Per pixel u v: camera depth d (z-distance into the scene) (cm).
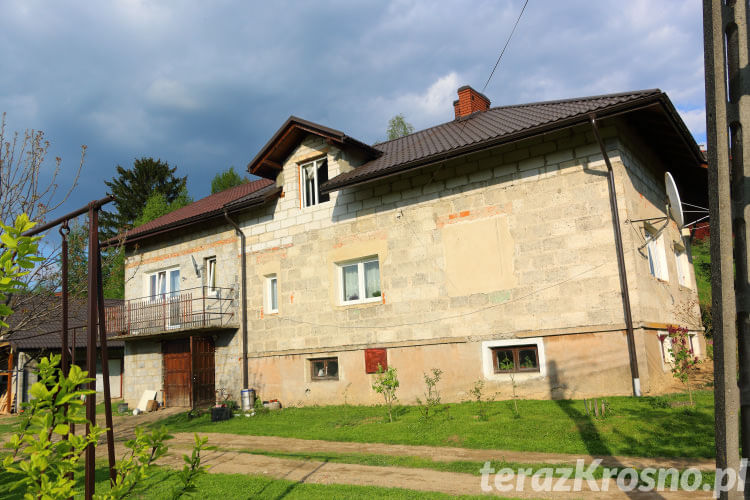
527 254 1124
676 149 1297
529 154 1148
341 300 1404
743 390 312
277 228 1548
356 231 1381
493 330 1144
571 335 1056
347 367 1347
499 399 1115
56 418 305
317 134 1434
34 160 840
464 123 1555
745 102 315
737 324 318
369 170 1304
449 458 753
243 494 619
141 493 644
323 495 591
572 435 793
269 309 1549
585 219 1068
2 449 988
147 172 4675
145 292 1898
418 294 1255
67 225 464
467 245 1202
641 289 1028
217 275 1678
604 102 1066
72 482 300
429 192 1273
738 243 318
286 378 1461
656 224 1257
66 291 446
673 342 1150
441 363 1202
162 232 1808
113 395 2508
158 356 1784
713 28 318
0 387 2241
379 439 923
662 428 770
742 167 315
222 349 1614
